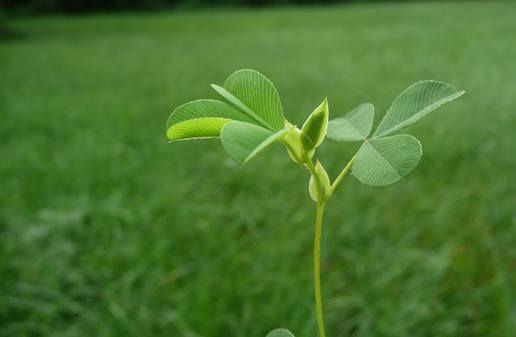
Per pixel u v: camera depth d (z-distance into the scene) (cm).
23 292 44
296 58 156
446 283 44
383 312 40
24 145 80
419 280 42
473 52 143
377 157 11
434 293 42
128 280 44
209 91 117
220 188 65
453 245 49
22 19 389
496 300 41
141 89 124
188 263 48
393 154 11
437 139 71
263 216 56
